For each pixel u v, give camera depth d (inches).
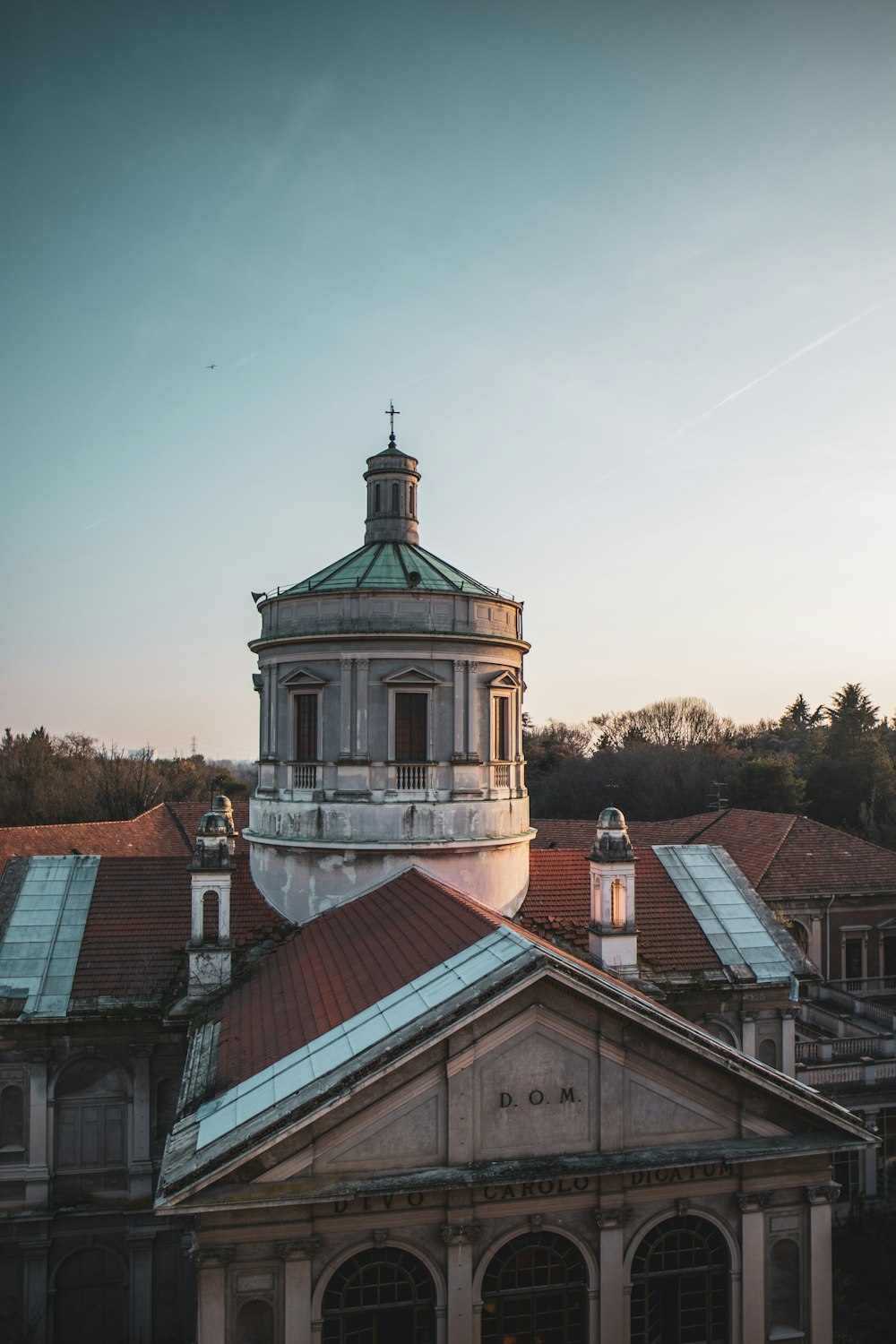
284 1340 700.7
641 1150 770.8
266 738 1310.3
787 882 1971.0
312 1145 714.2
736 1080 790.5
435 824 1199.6
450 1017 721.0
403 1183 706.8
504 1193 747.4
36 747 3966.5
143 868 1284.4
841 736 3865.7
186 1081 873.5
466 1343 732.7
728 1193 794.2
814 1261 804.6
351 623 1211.2
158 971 1133.1
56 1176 1066.7
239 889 1290.6
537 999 755.4
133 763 4173.2
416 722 1216.2
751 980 1214.3
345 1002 870.4
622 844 1172.5
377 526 1401.3
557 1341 759.1
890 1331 1042.1
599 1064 767.7
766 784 3307.1
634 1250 772.0
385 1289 732.7
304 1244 703.7
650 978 1190.9
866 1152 1364.4
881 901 1989.4
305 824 1218.6
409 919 1004.6
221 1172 677.3
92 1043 1078.4
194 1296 1071.0
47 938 1160.8
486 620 1258.6
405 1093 733.9
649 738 5285.4
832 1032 1622.8
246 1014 987.9
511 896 1266.0
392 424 1427.2
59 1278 1060.5
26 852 2089.1
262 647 1309.1
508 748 1295.5
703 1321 792.9
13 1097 1069.8
